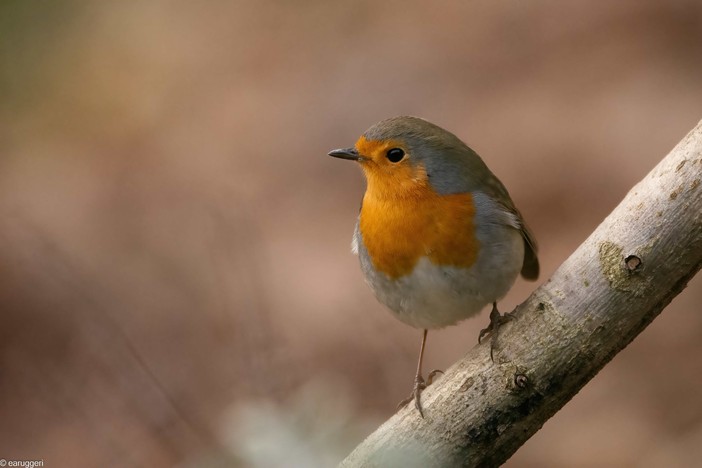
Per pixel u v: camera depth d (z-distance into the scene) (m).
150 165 14.55
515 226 7.01
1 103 16.59
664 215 5.44
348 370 10.48
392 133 6.96
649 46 13.56
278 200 13.19
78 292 12.06
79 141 15.44
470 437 5.79
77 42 17.44
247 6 17.36
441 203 6.81
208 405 10.30
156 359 11.02
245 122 14.85
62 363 11.33
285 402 7.70
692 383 9.91
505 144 12.84
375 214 6.99
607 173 12.06
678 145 5.51
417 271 6.88
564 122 12.88
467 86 14.05
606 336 5.60
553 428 9.95
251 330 10.69
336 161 13.63
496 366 5.76
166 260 12.39
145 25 17.69
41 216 13.80
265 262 12.03
